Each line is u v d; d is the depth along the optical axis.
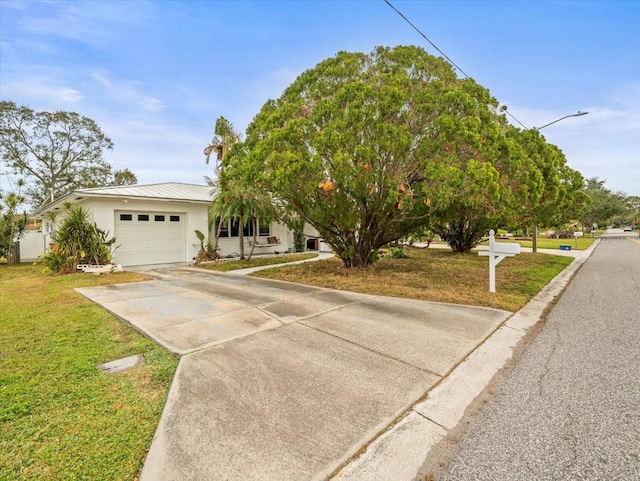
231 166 9.38
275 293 6.82
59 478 1.94
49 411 2.61
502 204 7.44
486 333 4.54
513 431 2.46
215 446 2.24
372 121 7.00
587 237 41.31
